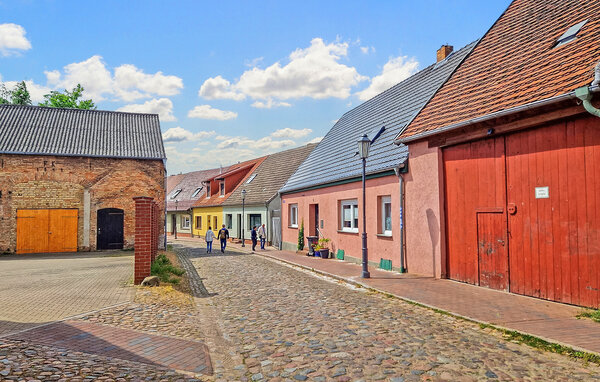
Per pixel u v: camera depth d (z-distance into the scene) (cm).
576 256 726
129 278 1146
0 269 1448
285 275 1298
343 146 2017
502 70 1000
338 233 1694
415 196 1154
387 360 501
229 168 4478
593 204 699
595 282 694
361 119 2114
